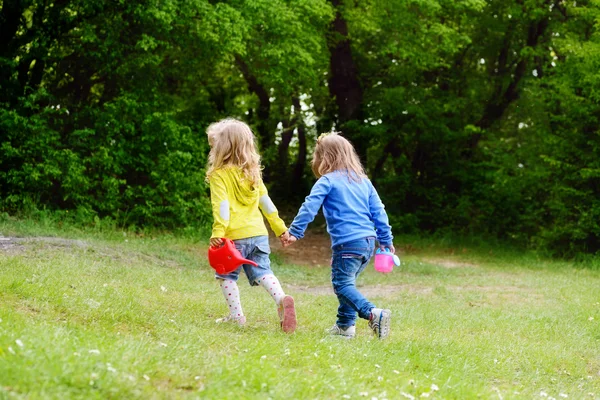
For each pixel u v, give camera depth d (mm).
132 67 14367
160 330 4770
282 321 5266
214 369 3611
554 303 9297
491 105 20594
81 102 14641
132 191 14047
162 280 7953
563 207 16312
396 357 4766
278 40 14852
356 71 20281
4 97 13883
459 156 20656
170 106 14938
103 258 9367
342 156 5617
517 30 20031
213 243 5258
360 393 3582
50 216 12820
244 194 5383
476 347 5750
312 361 4215
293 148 25609
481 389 4172
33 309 4797
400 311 7750
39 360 3225
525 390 4551
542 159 17266
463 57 21000
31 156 13531
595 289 10953
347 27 18766
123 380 3168
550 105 16906
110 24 13953
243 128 5441
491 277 12469
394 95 19109
